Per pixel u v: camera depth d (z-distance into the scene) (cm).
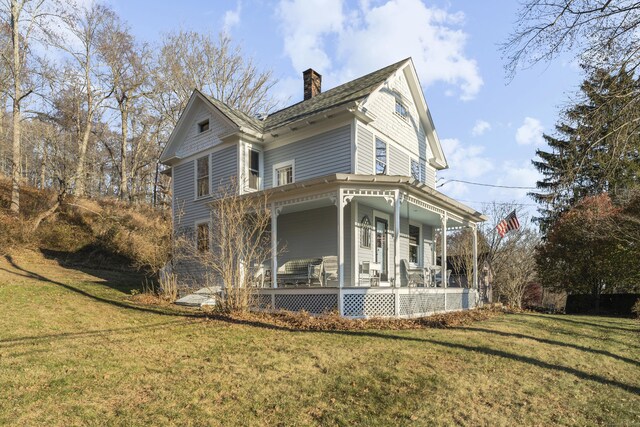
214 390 514
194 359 634
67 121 2931
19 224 1928
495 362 662
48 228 2028
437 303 1247
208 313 1043
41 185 3111
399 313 1055
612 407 502
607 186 1229
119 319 933
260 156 1524
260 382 545
